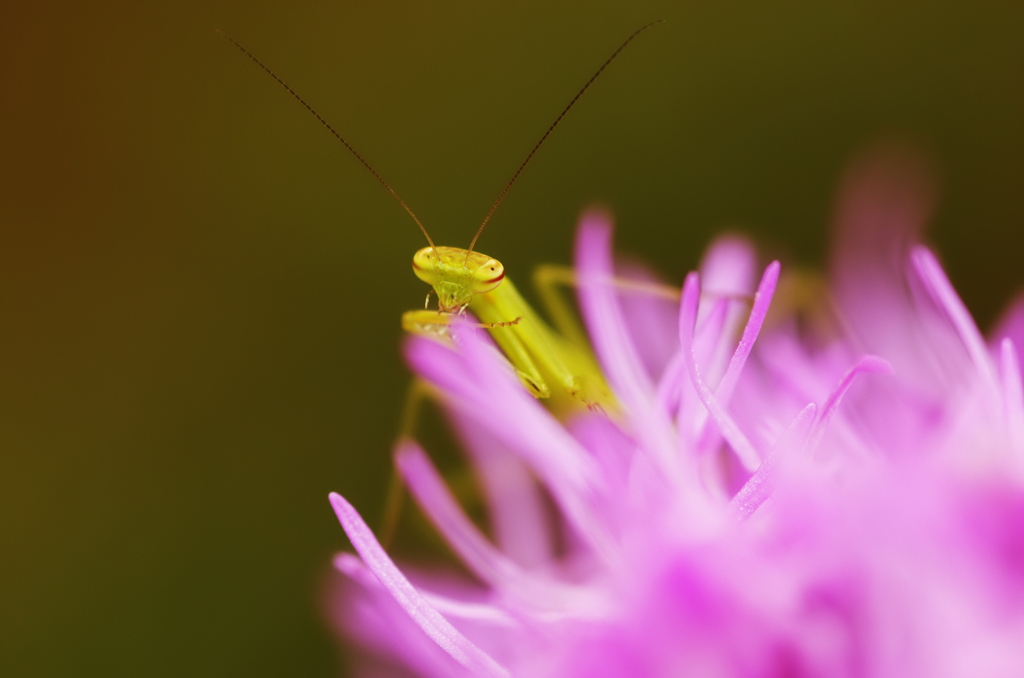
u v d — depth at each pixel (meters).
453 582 0.16
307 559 0.17
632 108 0.18
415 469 0.16
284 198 0.18
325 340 0.17
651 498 0.15
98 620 0.17
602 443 0.16
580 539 0.16
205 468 0.17
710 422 0.16
